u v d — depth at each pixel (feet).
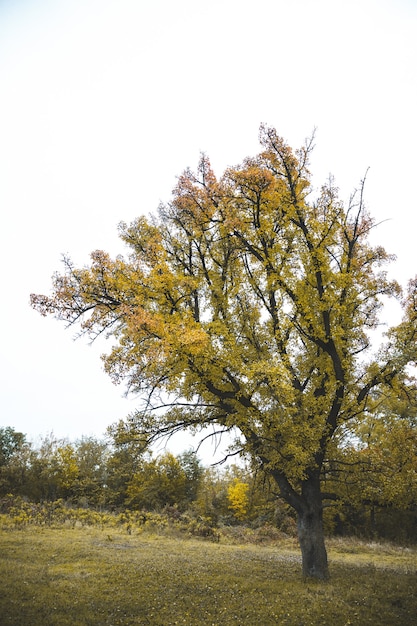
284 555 57.82
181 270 46.78
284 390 37.06
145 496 108.78
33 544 48.16
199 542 66.64
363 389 43.24
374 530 99.30
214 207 44.24
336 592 33.94
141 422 41.78
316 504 41.75
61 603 27.71
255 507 95.25
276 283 44.91
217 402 43.06
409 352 39.70
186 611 28.12
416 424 70.95
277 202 43.55
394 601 32.60
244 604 29.99
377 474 41.42
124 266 39.73
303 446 37.73
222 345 40.14
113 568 38.75
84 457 125.08
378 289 47.42
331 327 43.96
